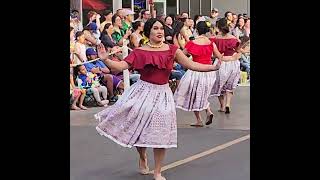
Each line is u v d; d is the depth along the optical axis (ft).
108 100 42.98
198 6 79.77
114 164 25.30
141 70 21.89
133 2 61.26
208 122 34.94
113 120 22.09
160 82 21.86
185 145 29.17
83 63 41.04
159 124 21.74
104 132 22.21
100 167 24.68
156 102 21.77
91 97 42.06
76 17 43.55
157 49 21.89
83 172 23.82
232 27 59.00
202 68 22.39
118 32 43.83
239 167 24.57
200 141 30.19
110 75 42.88
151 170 24.32
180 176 23.27
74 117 37.68
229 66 38.93
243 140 30.42
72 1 50.39
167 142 21.84
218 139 30.73
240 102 45.98
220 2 81.61
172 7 74.08
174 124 22.02
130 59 21.79
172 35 47.70
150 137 21.75
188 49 32.99
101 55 21.62
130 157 26.63
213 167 24.67
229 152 27.53
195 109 33.91
